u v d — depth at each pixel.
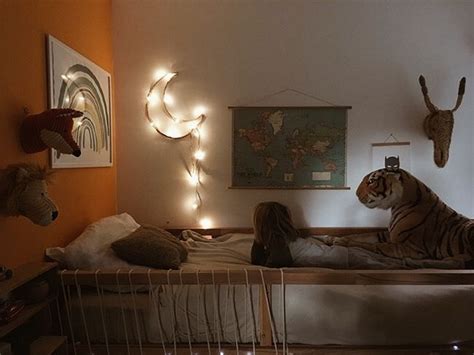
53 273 1.53
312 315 1.61
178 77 2.69
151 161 2.73
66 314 1.61
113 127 2.65
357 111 2.69
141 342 1.65
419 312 1.61
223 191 2.74
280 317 1.61
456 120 2.69
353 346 1.61
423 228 2.15
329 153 2.71
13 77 1.46
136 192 2.74
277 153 2.71
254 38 2.67
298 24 2.66
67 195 1.93
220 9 2.66
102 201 2.44
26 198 1.36
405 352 1.60
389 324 1.60
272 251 1.86
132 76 2.69
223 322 1.62
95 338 1.65
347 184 2.72
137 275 1.54
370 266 1.81
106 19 2.54
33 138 1.49
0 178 1.37
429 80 2.67
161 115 2.71
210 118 2.71
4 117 1.40
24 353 1.38
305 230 2.74
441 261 1.90
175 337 1.64
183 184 2.74
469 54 2.65
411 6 2.64
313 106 2.69
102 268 1.73
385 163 2.67
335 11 2.65
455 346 1.62
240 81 2.69
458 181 2.71
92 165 2.23
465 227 2.04
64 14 1.91
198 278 1.54
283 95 2.70
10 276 1.29
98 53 2.39
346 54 2.67
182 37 2.67
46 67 1.71
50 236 1.75
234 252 2.32
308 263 1.82
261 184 2.73
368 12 2.65
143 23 2.66
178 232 2.74
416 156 2.70
